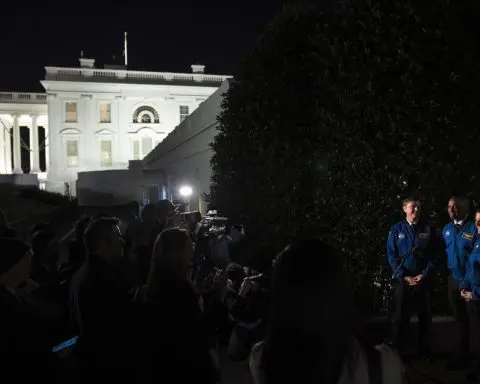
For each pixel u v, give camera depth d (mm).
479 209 5285
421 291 4965
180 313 2598
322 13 6590
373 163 5430
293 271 1625
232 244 5469
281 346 1596
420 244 4977
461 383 4465
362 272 5531
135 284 3443
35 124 58344
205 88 52188
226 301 3277
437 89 5293
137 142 50844
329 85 5672
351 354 1604
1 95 57062
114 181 28172
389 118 5336
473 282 4535
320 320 1555
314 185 5945
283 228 6168
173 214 5930
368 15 5559
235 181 7648
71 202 26406
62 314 3467
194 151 15984
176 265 2707
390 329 5117
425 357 4957
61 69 49469
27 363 2404
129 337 2615
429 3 5414
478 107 5340
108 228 3170
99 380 2627
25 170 64500
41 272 4496
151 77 51688
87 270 3057
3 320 2420
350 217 5559
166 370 2527
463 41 5355
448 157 5309
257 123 6746
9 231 4809
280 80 6348
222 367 4809
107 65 51406
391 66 5402
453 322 5316
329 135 5750
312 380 1531
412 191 5312
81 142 49562
